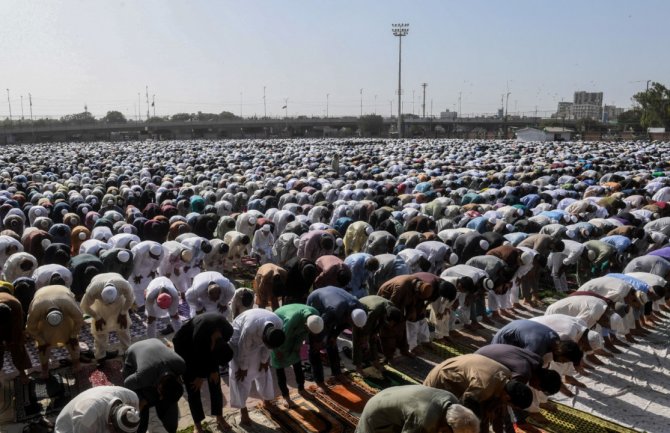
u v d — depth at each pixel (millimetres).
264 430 6609
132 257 9859
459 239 11422
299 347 7145
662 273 9656
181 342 6434
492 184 21391
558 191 18734
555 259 11273
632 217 13828
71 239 12570
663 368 8266
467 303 9414
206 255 11336
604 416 6996
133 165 31078
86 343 8875
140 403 5684
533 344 6617
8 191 18969
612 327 7965
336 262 9453
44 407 6926
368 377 7824
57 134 101312
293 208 16172
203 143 64188
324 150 45031
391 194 20000
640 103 94938
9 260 9617
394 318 7285
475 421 4629
